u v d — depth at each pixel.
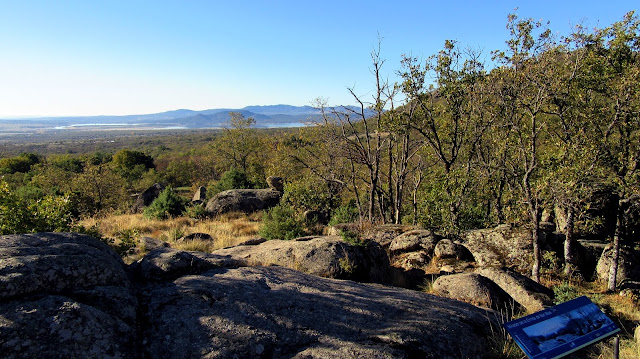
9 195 7.28
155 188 27.97
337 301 5.07
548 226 13.11
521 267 10.66
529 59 9.59
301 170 24.92
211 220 19.91
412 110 15.94
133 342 3.57
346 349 3.84
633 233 11.45
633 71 9.28
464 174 13.68
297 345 3.91
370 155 16.83
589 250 11.71
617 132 10.92
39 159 75.94
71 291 3.83
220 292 4.71
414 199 17.77
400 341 4.08
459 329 4.69
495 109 12.05
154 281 5.02
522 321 3.92
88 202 29.34
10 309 3.24
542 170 10.36
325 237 9.79
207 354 3.54
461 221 14.17
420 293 6.34
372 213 16.92
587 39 9.60
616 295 9.12
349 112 16.16
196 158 64.38
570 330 3.86
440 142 16.97
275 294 4.94
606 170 9.72
